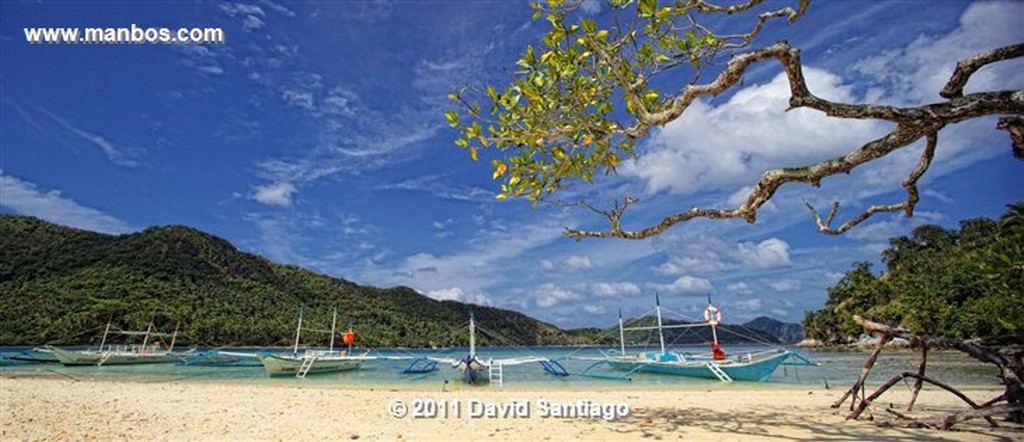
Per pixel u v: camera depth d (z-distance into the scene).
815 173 5.76
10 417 10.84
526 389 20.36
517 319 133.00
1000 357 7.52
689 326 29.70
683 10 6.27
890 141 5.14
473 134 7.40
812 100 5.41
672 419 10.55
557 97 7.24
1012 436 7.69
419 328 113.81
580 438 8.61
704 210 7.43
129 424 10.21
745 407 12.66
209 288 100.94
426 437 8.85
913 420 8.82
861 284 79.94
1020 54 4.88
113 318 70.62
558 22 6.59
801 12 5.69
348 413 12.14
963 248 68.25
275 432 9.43
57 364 39.59
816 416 10.68
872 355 9.66
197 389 19.50
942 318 54.78
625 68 6.77
